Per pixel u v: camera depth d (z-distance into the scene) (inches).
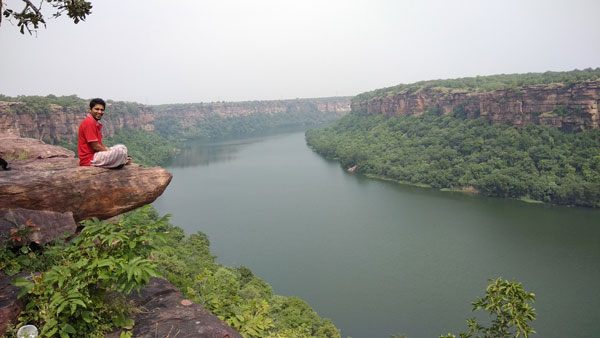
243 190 4163.4
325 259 2263.8
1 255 244.8
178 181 4798.2
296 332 1034.1
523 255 2212.1
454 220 2856.8
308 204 3472.0
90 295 221.9
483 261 2164.1
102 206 327.0
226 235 2721.5
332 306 1766.7
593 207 2977.4
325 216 3088.1
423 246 2402.8
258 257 2324.1
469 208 3137.3
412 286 1925.4
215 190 4215.1
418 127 5565.9
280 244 2524.6
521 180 3469.5
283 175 4926.2
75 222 313.9
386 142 5590.6
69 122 5009.8
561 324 1587.1
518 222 2751.0
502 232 2578.7
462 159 4229.8
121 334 212.1
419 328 1599.4
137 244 237.6
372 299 1818.4
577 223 2669.8
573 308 1689.2
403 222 2859.3
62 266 222.8
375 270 2102.6
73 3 352.8
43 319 209.0
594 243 2327.8
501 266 2094.0
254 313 362.3
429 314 1690.5
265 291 1565.0
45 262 259.9
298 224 2913.4
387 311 1720.0
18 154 434.6
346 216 3063.5
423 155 4704.7
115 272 217.9
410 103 6117.1
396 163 4675.2
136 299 246.8
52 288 213.2
